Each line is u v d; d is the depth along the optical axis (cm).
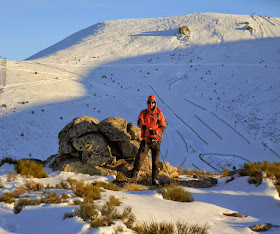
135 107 5653
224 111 5544
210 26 10994
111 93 6150
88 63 8156
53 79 6500
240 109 5575
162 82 6919
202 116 5359
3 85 5828
